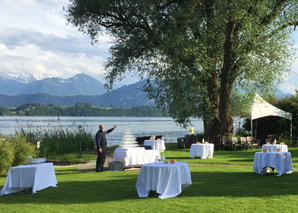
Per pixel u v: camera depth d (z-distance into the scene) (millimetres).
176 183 8227
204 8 20969
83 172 12789
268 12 20828
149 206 7172
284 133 26703
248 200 7480
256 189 8789
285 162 11453
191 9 20219
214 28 21000
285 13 21266
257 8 20266
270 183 9703
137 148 13766
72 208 7199
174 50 19969
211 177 10906
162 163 8789
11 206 7535
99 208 7129
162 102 21578
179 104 20797
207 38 21234
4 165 12055
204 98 21547
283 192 8344
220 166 13984
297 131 26547
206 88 21781
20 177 8984
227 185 9438
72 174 12258
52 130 24094
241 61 21453
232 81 22641
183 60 20906
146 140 21672
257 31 20562
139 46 22516
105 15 23531
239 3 19234
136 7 21234
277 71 21781
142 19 21234
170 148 24734
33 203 7777
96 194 8602
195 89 20906
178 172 8250
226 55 21828
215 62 22703
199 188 9039
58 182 10445
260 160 11586
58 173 12641
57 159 17969
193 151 17391
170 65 20844
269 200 7457
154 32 20734
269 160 11344
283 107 27188
